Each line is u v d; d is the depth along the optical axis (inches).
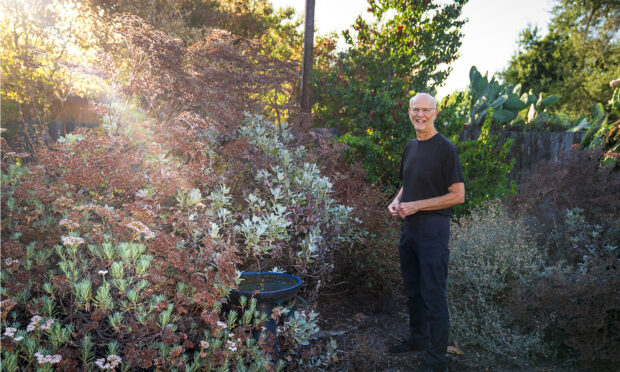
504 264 139.1
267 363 87.4
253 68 169.3
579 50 849.5
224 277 82.0
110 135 110.5
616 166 184.5
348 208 144.9
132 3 442.0
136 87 129.0
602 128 212.2
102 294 68.8
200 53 151.4
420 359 122.6
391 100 235.9
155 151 105.1
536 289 124.6
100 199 96.3
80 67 135.5
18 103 384.5
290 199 133.9
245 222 111.3
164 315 72.6
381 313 152.1
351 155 213.5
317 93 313.7
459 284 146.6
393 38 262.7
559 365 120.6
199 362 78.4
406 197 121.6
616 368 118.2
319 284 132.6
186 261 83.8
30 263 79.7
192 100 134.9
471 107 398.0
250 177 148.0
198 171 107.9
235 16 599.2
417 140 121.9
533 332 128.7
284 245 124.2
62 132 381.7
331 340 114.7
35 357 66.8
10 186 100.3
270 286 103.5
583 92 831.1
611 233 150.3
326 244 142.9
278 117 177.6
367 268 163.6
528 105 461.7
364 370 114.5
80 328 72.9
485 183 228.7
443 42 270.1
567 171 171.6
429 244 112.7
